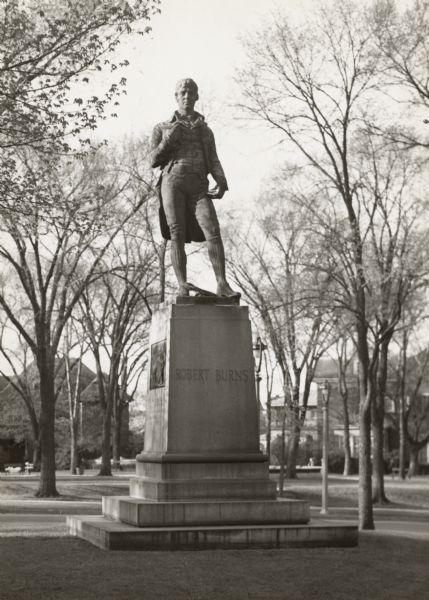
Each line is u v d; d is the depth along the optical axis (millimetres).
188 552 13508
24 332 39906
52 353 40688
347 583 12312
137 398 84500
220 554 13445
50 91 18328
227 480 15016
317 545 14445
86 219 20922
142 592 11188
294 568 12820
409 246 29266
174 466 15023
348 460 67250
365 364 29625
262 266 58531
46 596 10844
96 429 77812
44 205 19531
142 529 13875
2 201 19250
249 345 15852
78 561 12766
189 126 17031
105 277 47531
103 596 10930
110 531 13680
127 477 54312
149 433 16406
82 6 18594
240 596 11266
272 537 14172
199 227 17062
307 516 14859
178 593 11242
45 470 40469
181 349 15586
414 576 13180
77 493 41438
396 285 30078
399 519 36031
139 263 42469
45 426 40625
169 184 16891
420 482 58000
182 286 16188
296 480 54969
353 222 28484
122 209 38219
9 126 18734
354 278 28703
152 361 16656
